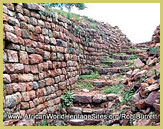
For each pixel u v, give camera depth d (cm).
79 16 1170
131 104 548
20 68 501
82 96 679
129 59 1093
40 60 589
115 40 1309
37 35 586
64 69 734
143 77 617
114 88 722
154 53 746
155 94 484
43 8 629
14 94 471
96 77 898
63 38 741
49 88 624
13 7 501
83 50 930
